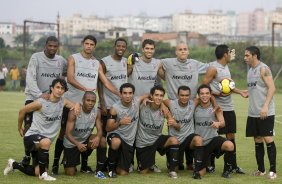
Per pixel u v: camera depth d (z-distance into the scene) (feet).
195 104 26.23
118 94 25.67
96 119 25.72
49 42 26.02
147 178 25.16
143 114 25.80
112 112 25.39
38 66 26.18
